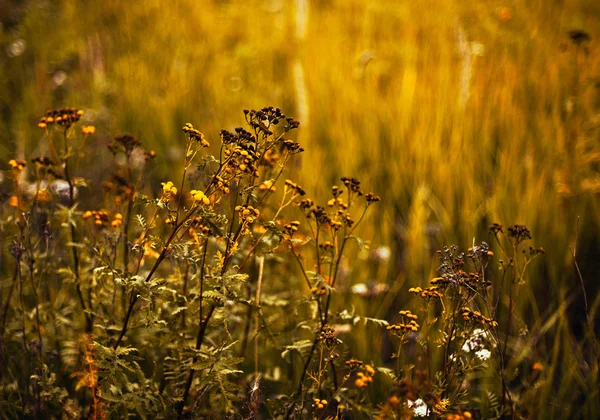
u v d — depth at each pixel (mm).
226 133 1930
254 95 4922
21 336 2475
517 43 4859
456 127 3975
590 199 3367
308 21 6094
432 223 3557
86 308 2383
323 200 3518
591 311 2742
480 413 2352
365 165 3986
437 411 1868
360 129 4312
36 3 6902
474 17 5555
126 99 4965
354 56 5266
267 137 1946
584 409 2369
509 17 5395
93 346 1894
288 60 5441
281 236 2010
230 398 2023
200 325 2010
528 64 4617
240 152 1878
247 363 2617
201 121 4613
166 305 2207
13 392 2350
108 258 2117
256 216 1950
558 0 5656
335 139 4180
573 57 4207
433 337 2646
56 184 2828
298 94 4117
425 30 5523
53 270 2615
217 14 6883
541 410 2338
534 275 3043
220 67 5562
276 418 2145
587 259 3174
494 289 2949
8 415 2275
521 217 3193
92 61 5621
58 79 5445
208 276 1899
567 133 3729
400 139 4070
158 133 4523
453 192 3594
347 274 3021
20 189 3305
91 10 6750
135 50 6000
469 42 5023
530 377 2545
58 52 5934
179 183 3854
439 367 2545
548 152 3674
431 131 4098
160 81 5270
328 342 1973
